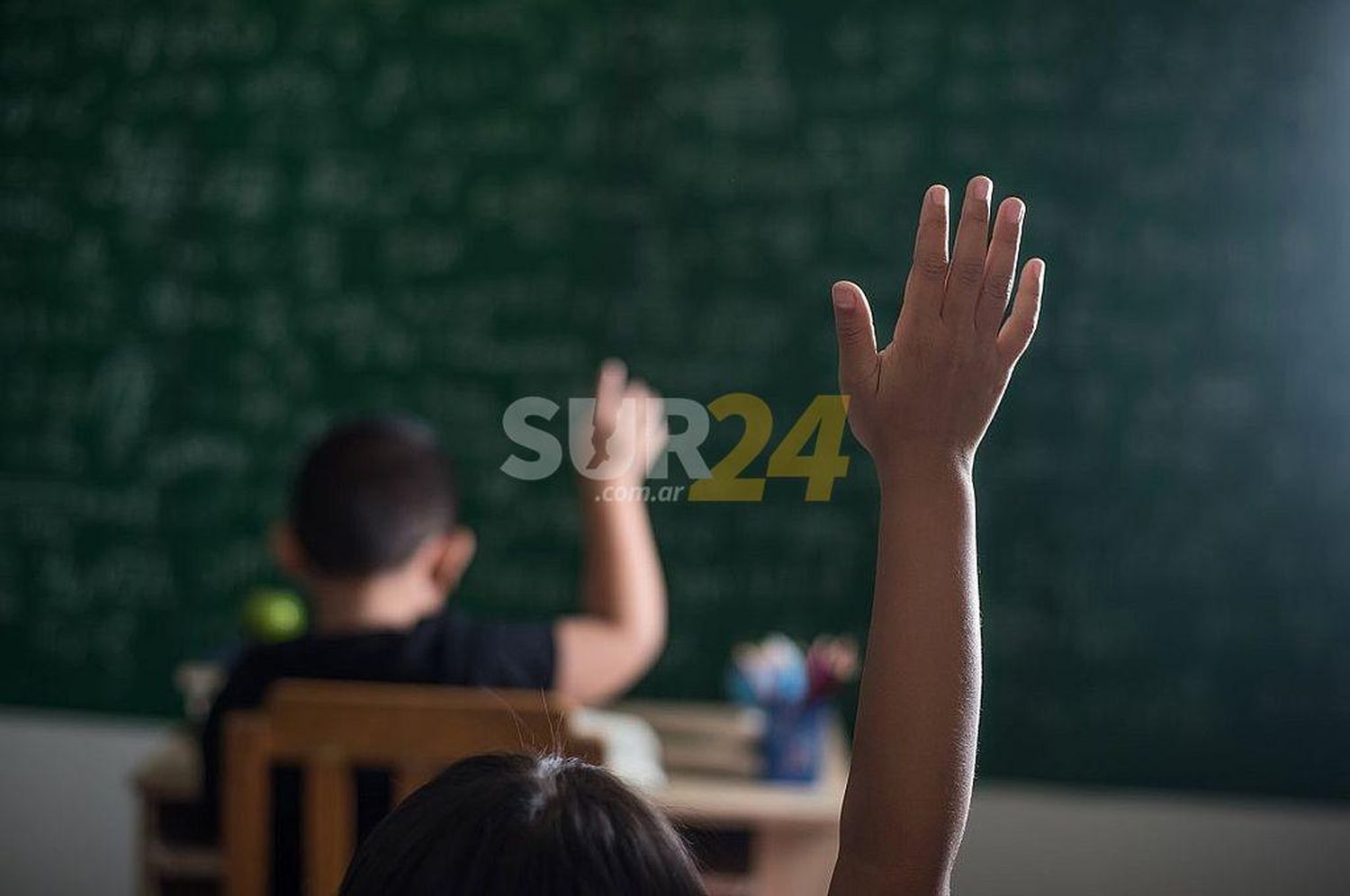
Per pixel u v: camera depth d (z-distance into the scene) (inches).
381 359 248.4
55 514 257.8
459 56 244.5
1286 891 232.5
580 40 241.3
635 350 241.6
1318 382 227.8
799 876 153.6
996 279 50.8
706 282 239.8
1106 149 229.8
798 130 236.5
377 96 246.7
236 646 181.2
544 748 102.1
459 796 44.9
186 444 254.2
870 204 235.6
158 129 252.1
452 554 120.9
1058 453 233.8
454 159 245.0
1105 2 229.3
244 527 253.9
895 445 53.2
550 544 246.5
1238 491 230.5
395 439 117.1
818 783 160.4
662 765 167.9
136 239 253.1
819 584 240.7
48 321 256.1
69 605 258.2
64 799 259.1
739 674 166.6
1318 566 229.9
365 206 247.6
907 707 52.2
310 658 112.1
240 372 252.2
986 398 52.5
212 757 113.3
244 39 249.3
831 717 167.0
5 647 259.6
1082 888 236.4
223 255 251.6
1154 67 228.4
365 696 104.3
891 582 53.0
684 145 239.3
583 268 242.8
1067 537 234.2
